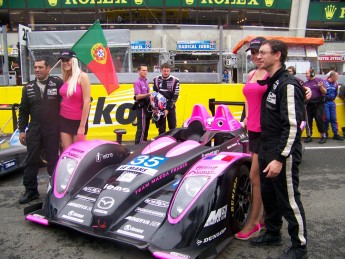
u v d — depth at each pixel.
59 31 10.78
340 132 8.45
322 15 23.42
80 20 21.80
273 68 2.83
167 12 21.67
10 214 3.92
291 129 2.67
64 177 3.50
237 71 12.10
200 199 2.83
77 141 4.21
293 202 2.80
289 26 22.44
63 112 4.23
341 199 4.41
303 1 21.83
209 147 3.88
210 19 21.97
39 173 5.55
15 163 5.23
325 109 7.90
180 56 15.30
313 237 3.39
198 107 4.47
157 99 6.22
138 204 3.08
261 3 21.83
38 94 4.15
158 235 2.74
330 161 6.21
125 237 2.77
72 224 3.06
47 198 3.47
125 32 11.04
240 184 3.35
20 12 21.67
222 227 2.98
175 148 3.71
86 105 4.16
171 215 2.83
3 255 3.03
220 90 7.92
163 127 6.46
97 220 2.90
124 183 3.15
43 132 4.19
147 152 3.73
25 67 10.80
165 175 3.32
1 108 6.16
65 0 21.48
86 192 3.42
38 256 3.02
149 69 13.64
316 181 5.12
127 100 7.87
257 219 3.32
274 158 2.87
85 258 2.96
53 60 10.89
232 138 4.29
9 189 4.85
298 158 2.79
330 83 7.87
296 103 2.69
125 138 7.87
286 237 3.39
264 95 2.98
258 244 3.21
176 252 2.64
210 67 15.30
